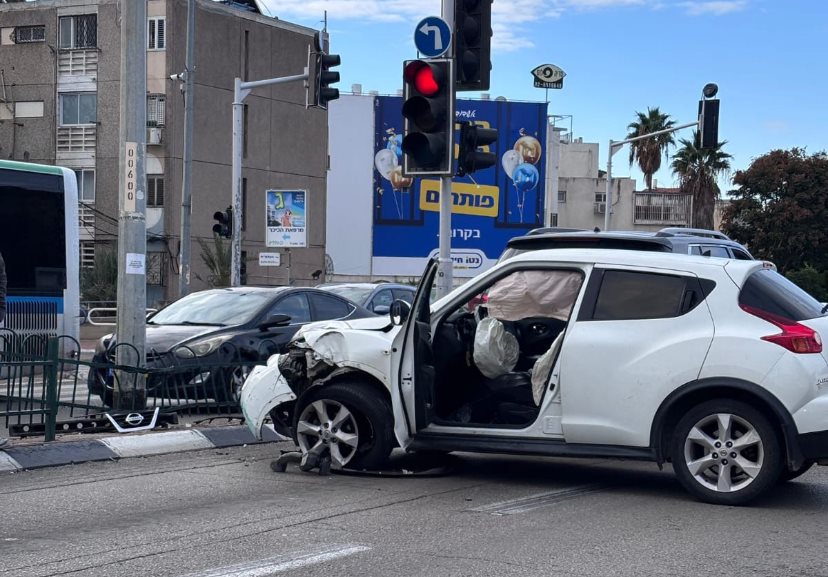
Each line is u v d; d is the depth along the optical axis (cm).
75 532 640
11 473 847
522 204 4819
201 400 1105
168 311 1360
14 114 4691
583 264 789
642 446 746
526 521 679
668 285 761
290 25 5050
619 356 751
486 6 1175
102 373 1072
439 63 1138
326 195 5166
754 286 749
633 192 6950
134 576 537
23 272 1609
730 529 660
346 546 605
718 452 732
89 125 4597
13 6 4694
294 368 841
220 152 4709
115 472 859
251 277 4866
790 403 706
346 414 835
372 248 4862
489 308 913
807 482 849
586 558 582
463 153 1196
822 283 5100
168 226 4512
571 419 762
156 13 4491
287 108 5062
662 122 7206
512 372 841
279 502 735
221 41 4694
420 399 805
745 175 5750
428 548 602
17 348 1476
